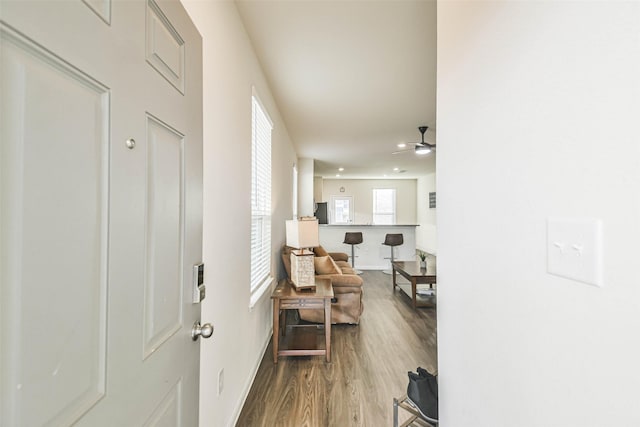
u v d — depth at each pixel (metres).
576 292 0.56
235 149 1.87
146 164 0.72
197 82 1.02
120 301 0.62
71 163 0.51
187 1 1.21
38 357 0.44
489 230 0.84
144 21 0.71
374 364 2.59
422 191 9.80
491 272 0.83
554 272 0.61
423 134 4.54
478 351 0.90
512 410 0.75
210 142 1.46
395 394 2.13
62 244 0.49
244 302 2.09
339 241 7.57
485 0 0.86
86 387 0.53
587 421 0.54
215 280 1.51
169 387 0.83
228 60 1.73
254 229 2.55
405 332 3.36
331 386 2.23
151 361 0.74
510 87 0.75
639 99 0.44
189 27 0.96
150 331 0.74
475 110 0.91
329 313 2.63
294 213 5.75
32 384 0.43
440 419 1.18
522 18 0.70
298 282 2.78
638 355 0.45
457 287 1.03
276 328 2.61
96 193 0.56
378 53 2.44
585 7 0.54
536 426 0.66
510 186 0.75
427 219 9.38
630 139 0.46
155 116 0.76
